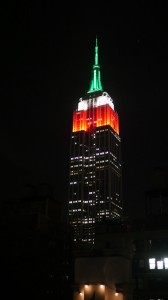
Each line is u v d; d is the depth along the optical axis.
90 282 77.50
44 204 125.06
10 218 123.56
